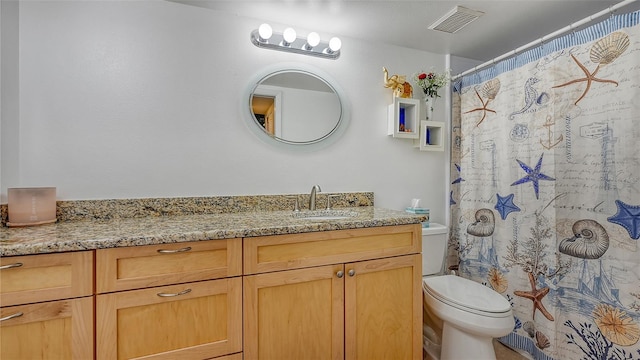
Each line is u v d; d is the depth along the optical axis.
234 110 1.75
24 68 1.38
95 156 1.50
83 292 1.00
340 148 2.02
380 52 2.15
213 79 1.71
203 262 1.15
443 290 1.65
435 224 2.16
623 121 1.38
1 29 1.30
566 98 1.59
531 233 1.77
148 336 1.08
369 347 1.42
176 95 1.64
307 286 1.31
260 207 1.80
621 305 1.39
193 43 1.67
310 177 1.94
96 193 1.50
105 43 1.51
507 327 1.41
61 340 0.98
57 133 1.44
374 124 2.12
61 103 1.44
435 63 2.35
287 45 1.85
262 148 1.82
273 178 1.85
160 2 1.61
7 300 0.93
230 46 1.75
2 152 1.31
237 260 1.19
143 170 1.58
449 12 1.76
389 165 2.17
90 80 1.49
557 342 1.64
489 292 1.64
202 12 1.69
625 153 1.38
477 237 2.11
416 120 2.12
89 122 1.49
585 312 1.53
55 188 1.40
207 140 1.70
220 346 1.17
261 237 1.23
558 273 1.63
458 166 2.30
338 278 1.36
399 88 2.09
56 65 1.44
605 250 1.45
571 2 1.66
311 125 1.93
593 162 1.49
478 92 2.11
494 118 2.00
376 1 1.65
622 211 1.39
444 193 2.38
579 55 1.53
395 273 1.48
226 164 1.74
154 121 1.60
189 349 1.12
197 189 1.68
